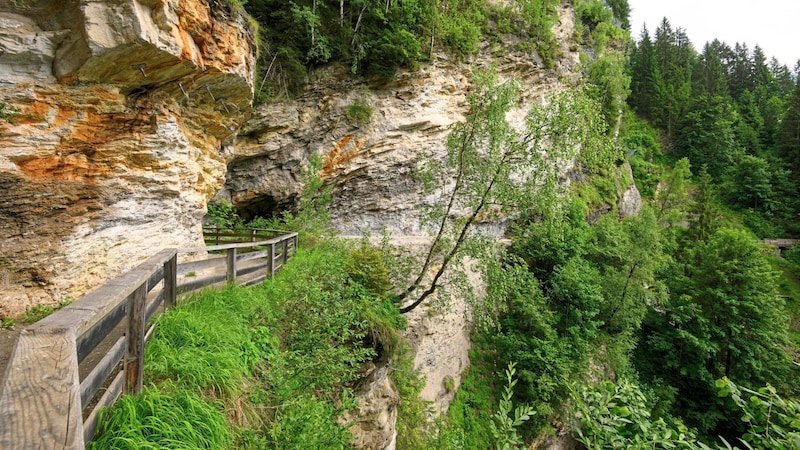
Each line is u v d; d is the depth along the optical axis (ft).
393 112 60.39
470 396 50.67
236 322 16.08
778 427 8.15
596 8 151.23
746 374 60.59
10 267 17.21
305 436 12.07
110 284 7.84
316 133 54.95
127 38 19.38
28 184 18.04
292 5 49.47
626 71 178.40
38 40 17.88
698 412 59.26
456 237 37.91
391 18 56.85
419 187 64.85
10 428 3.78
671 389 59.11
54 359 4.78
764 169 150.92
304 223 47.83
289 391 14.65
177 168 27.22
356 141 58.08
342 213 60.13
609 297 62.28
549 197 33.65
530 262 69.36
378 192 62.23
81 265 20.08
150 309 11.54
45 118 18.69
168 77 24.29
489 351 56.39
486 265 35.68
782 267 117.91
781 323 63.05
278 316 20.04
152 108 24.61
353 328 27.27
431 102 63.62
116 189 22.38
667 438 8.79
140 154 23.81
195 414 9.52
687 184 160.35
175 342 12.11
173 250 13.53
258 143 50.90
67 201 19.72
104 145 21.70
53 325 5.25
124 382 8.92
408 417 35.60
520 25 80.12
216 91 29.63
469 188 36.73
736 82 254.68
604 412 9.61
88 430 6.81
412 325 45.78
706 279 66.59
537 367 52.06
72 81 19.44
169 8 21.59
